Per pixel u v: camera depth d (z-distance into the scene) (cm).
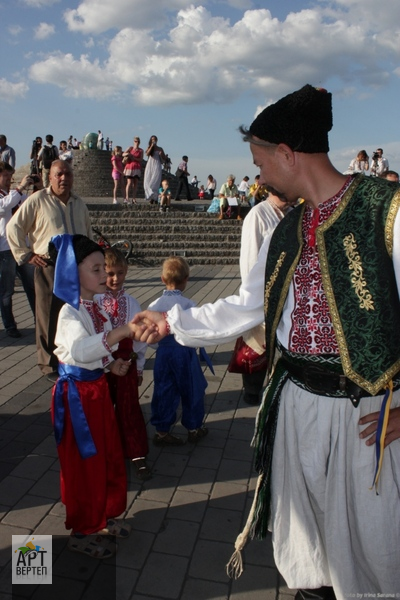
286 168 177
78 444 247
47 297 478
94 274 252
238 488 321
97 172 3127
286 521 201
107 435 261
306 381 181
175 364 356
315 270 177
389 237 162
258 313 203
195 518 292
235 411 428
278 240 191
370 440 173
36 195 467
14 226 461
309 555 197
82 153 3181
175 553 264
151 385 480
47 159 1400
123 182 2395
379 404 173
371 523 177
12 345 608
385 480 177
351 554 183
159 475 334
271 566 255
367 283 164
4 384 486
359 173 181
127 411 322
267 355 197
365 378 167
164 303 350
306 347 179
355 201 171
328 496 181
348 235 169
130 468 340
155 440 373
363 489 177
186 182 2070
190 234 1460
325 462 181
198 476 333
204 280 1088
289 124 170
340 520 180
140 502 305
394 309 164
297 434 187
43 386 482
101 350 227
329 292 170
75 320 245
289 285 183
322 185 177
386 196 165
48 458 354
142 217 1545
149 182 1677
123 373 259
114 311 327
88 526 257
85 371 252
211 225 1508
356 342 166
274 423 197
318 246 173
